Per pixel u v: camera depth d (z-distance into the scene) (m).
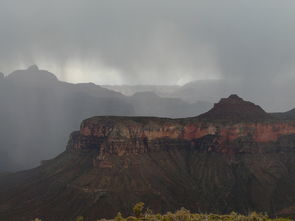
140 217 190.88
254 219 187.25
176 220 184.75
